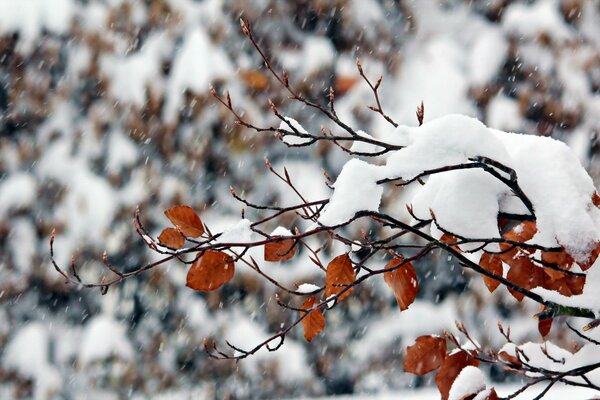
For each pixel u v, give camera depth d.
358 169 2.42
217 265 2.47
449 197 2.50
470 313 11.52
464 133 2.41
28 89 12.22
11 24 12.34
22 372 11.59
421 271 11.71
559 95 12.10
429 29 13.06
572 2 12.58
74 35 12.38
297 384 11.50
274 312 11.48
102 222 11.77
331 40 12.71
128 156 11.89
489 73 12.31
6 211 11.87
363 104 12.12
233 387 11.52
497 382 11.08
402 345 11.56
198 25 12.35
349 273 2.57
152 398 11.56
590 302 2.55
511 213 2.53
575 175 2.48
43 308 11.89
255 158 11.80
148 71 12.07
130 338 11.73
